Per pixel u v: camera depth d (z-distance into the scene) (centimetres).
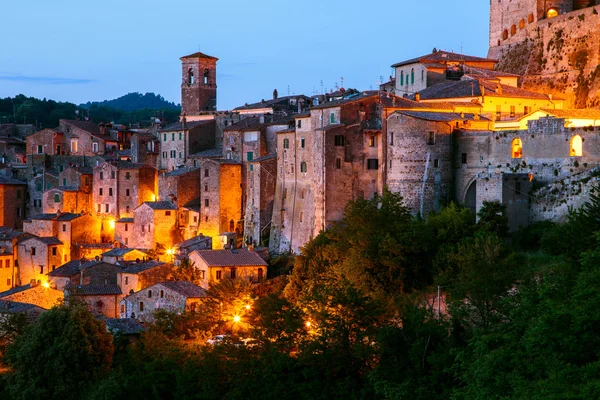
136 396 12594
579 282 9338
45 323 13388
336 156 17412
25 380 13150
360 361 11512
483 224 14312
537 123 14888
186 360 12800
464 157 16138
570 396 8081
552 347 9012
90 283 18725
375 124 17575
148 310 16575
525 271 11931
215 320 14962
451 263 13112
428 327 11088
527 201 14688
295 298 14950
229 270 17088
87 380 13188
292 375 11681
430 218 14912
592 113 16488
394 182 16638
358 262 14200
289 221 19088
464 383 10288
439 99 18150
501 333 10112
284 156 19338
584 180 14012
